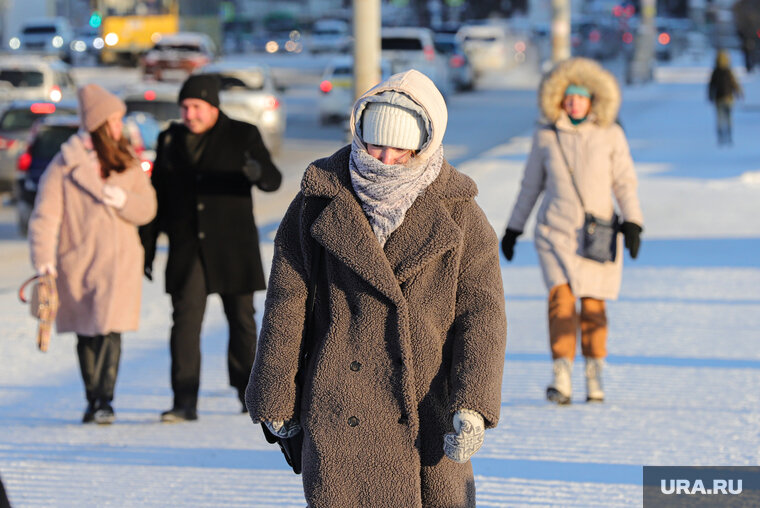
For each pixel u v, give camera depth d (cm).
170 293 1858
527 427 1770
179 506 1442
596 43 17112
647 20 13250
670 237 3694
